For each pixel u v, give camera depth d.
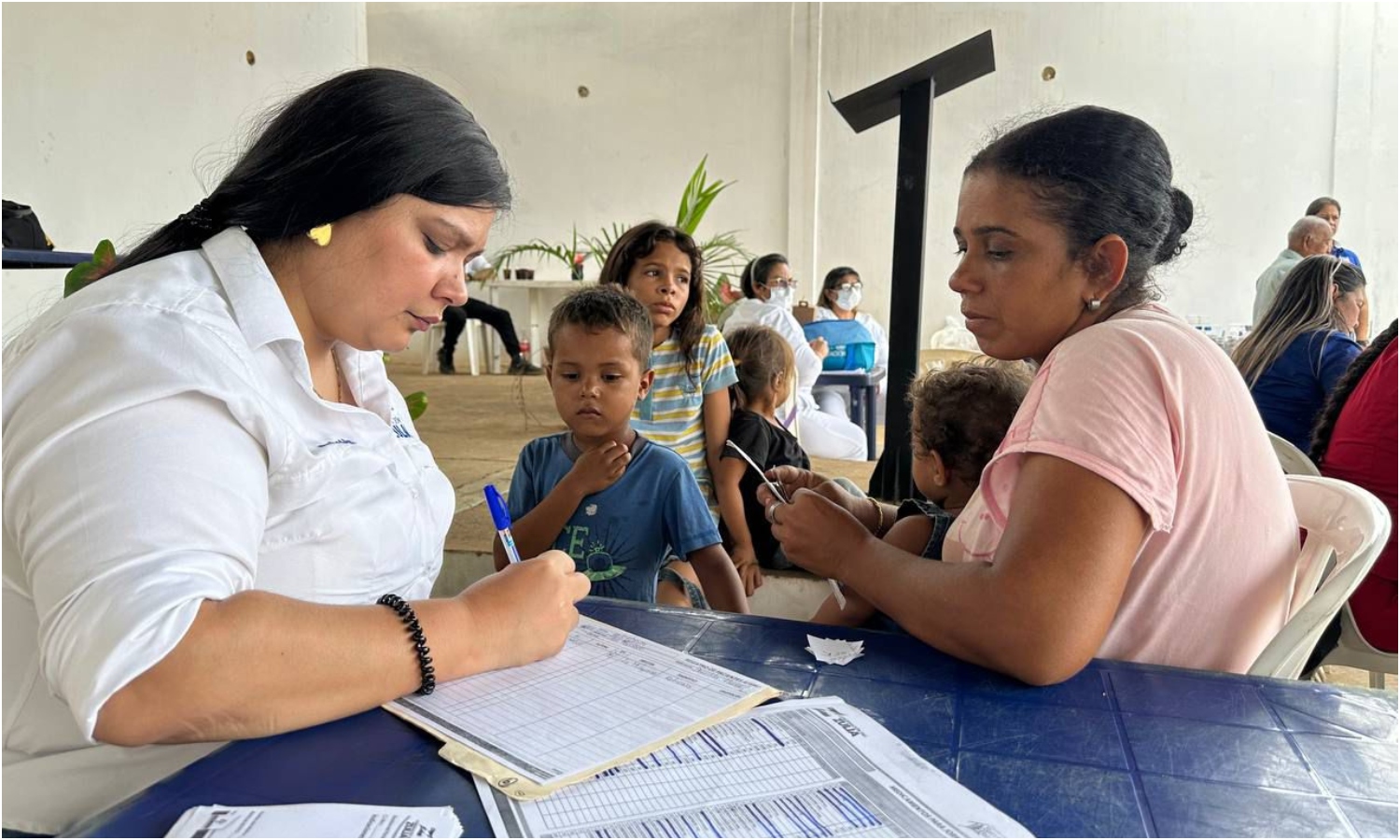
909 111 2.24
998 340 0.99
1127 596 0.90
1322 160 7.91
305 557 0.83
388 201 0.80
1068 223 0.91
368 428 0.91
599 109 8.92
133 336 0.71
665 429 2.16
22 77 3.58
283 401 0.82
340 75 0.84
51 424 0.66
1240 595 0.91
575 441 1.69
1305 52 7.80
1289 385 2.72
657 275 2.14
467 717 0.71
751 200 8.80
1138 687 0.79
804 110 8.58
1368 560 0.95
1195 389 0.87
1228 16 7.86
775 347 2.26
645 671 0.80
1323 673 2.33
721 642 0.88
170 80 4.23
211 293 0.79
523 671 0.80
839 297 5.09
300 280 0.86
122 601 0.61
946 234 8.50
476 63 9.03
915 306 2.31
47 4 3.65
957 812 0.60
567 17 8.81
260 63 4.72
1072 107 0.99
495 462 3.76
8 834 0.80
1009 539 0.82
